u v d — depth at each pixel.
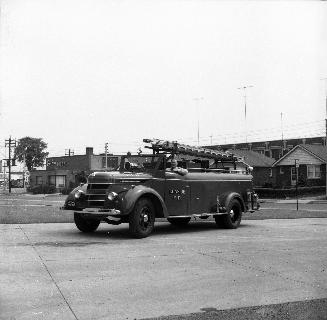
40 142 88.94
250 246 8.57
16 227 11.34
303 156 43.09
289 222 14.14
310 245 8.77
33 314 4.31
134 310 4.49
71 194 10.20
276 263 6.87
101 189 9.80
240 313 4.38
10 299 4.78
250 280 5.78
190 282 5.64
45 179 63.75
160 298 4.92
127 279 5.73
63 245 8.35
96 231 10.84
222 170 12.71
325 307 4.59
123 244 8.66
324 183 41.41
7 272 5.97
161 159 10.68
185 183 11.16
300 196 37.31
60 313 4.36
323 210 20.97
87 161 60.28
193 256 7.39
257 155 51.03
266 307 4.59
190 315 4.33
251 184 13.39
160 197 10.18
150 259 7.07
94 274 5.96
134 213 9.59
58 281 5.55
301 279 5.84
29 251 7.57
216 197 11.98
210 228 12.21
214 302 4.80
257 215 16.73
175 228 12.18
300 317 4.25
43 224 12.16
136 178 10.05
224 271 6.28
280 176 45.00
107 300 4.81
